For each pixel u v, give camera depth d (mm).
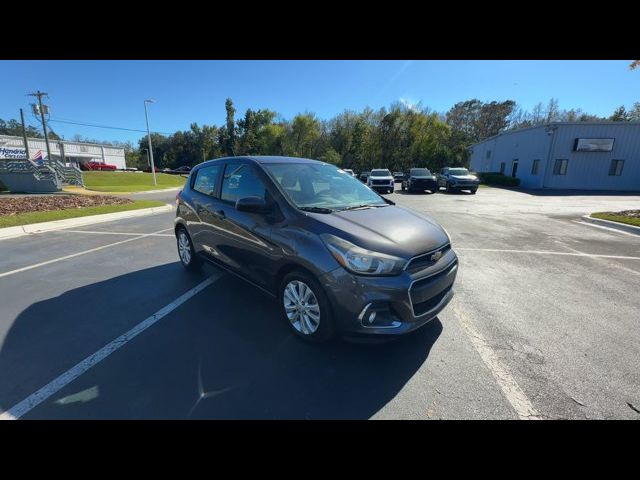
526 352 2854
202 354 2793
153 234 7691
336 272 2580
